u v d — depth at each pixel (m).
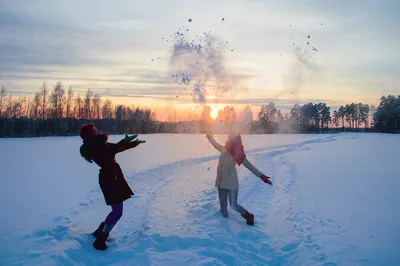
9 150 20.14
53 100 58.94
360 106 101.75
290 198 6.68
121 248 4.08
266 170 11.33
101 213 5.87
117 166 4.27
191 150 19.12
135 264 3.64
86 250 4.03
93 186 8.13
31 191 7.50
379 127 86.69
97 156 4.16
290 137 41.69
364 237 4.40
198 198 6.71
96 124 62.97
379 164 12.73
